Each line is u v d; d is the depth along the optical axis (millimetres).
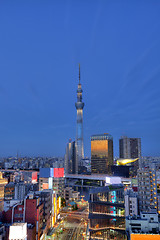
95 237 85812
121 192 90062
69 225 115438
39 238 82500
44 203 98250
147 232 67312
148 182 106750
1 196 172625
